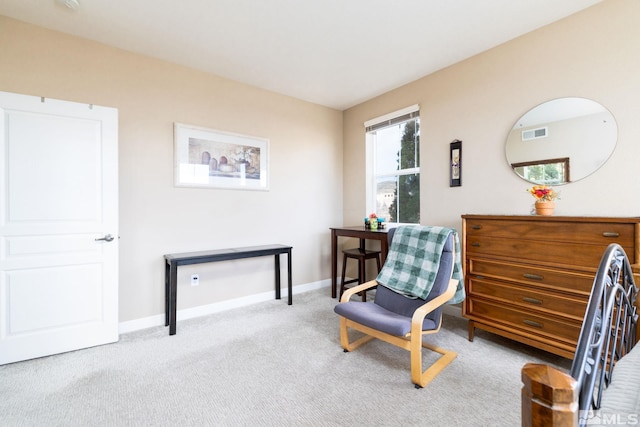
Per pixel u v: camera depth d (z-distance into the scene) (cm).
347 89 360
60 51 239
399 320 194
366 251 363
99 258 239
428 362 211
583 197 218
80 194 232
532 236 206
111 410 162
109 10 213
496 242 227
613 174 205
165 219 288
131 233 271
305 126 396
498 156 264
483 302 235
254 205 349
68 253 228
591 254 180
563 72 226
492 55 268
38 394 176
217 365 209
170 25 232
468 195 287
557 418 58
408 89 342
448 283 226
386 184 388
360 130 410
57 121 224
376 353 227
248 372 201
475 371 199
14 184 211
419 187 333
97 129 238
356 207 418
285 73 316
